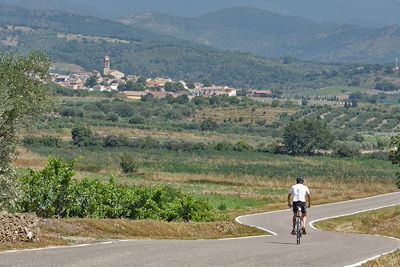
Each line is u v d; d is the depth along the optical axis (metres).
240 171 194.38
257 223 70.06
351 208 99.31
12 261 25.20
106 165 185.00
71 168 51.81
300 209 42.69
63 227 37.91
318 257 32.38
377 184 160.00
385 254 34.34
